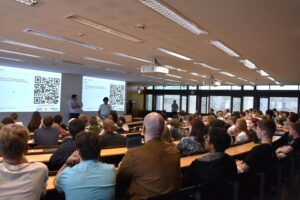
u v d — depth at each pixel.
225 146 2.46
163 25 4.71
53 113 13.09
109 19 4.47
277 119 9.89
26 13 4.32
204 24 4.58
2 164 1.77
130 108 18.92
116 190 2.19
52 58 8.98
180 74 12.29
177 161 2.24
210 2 3.57
